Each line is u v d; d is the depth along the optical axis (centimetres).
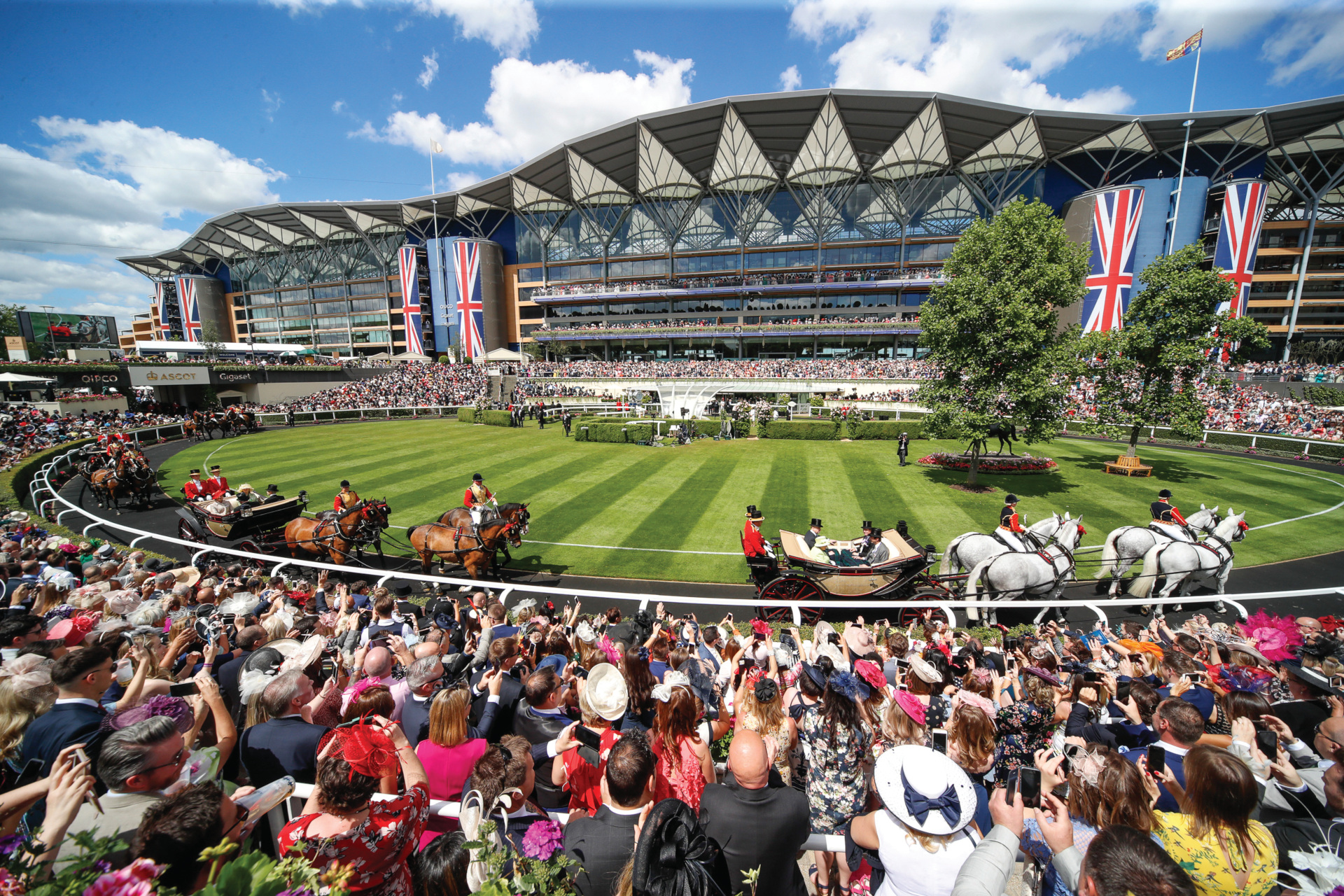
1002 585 945
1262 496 1772
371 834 238
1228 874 248
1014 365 1898
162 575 823
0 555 823
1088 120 4500
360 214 7569
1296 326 5547
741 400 4562
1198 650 616
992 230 1911
